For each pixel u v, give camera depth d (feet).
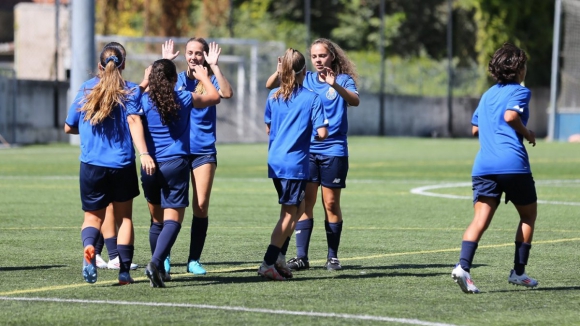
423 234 111.55
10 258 89.51
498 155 71.36
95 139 73.77
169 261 83.41
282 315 62.95
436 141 403.13
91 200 73.82
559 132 431.02
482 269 84.74
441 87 473.26
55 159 251.39
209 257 92.17
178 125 75.25
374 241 105.19
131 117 73.67
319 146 85.30
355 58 479.41
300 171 78.18
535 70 521.65
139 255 93.25
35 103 335.26
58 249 95.86
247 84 388.37
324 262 89.51
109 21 407.64
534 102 513.86
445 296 70.90
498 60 72.54
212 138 81.87
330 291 72.84
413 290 73.56
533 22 522.88
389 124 448.24
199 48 82.23
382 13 441.68
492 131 72.13
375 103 443.73
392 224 121.70
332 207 85.40
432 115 464.24
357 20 520.42
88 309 64.75
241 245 100.73
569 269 84.74
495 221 125.08
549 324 61.05
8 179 188.85
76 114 75.31
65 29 378.73
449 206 145.38
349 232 113.39
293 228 78.95
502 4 509.35
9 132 323.16
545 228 117.29
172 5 411.75
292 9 516.32
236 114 380.58
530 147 350.23
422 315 63.36
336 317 62.34
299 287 74.79
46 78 382.42
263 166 235.40
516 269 74.28
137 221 122.62
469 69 487.20
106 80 73.10
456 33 526.16
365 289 73.92
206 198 81.30
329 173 84.84
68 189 168.04
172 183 74.84
